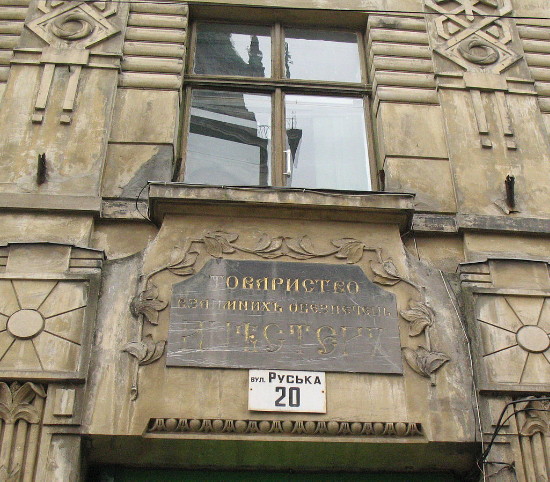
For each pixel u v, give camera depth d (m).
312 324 6.73
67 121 7.79
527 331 6.88
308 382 6.47
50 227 7.16
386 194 7.23
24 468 6.01
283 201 7.14
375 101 8.59
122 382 6.36
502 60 8.77
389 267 7.09
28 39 8.35
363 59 9.12
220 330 6.62
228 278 6.88
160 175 7.63
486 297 7.04
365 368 6.57
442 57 8.73
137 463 6.49
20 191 7.32
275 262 7.01
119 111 8.00
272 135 8.54
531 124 8.34
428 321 6.85
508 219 7.58
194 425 6.23
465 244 7.46
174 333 6.58
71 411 6.20
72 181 7.42
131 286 6.84
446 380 6.60
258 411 6.32
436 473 6.71
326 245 7.16
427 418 6.42
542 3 9.40
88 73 8.16
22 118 7.79
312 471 6.66
